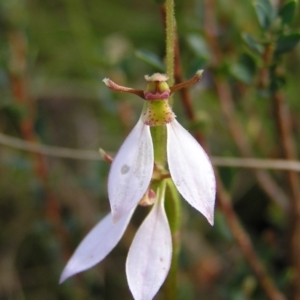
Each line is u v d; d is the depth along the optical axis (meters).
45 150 0.14
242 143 0.14
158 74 0.09
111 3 0.20
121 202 0.08
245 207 0.17
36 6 0.20
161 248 0.09
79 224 0.15
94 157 0.14
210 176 0.08
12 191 0.17
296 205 0.14
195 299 0.15
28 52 0.15
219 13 0.15
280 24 0.11
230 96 0.15
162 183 0.09
